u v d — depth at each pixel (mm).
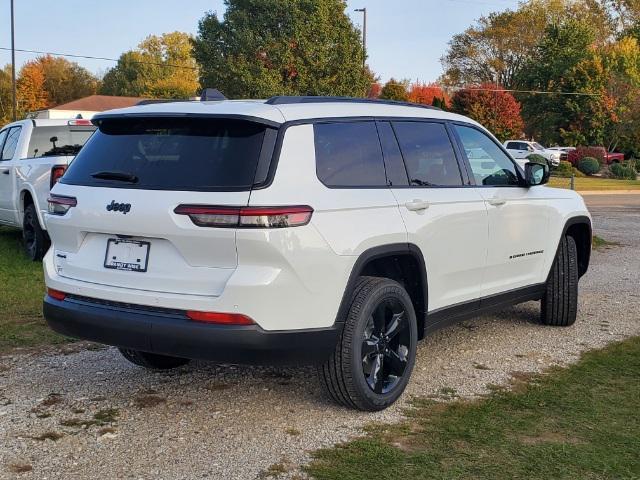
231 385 5121
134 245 4250
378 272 4910
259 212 3908
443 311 5242
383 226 4535
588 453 4035
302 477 3734
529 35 76125
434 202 5016
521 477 3746
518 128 53000
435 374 5406
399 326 4754
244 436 4246
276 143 4141
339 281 4246
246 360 4016
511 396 4926
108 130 4668
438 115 5512
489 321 7059
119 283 4285
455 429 4355
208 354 4020
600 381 5254
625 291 8641
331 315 4242
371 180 4652
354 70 43312
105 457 3955
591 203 25156
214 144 4180
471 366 5605
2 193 10516
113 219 4250
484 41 78250
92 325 4332
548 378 5312
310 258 4082
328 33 42094
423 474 3766
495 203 5652
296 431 4320
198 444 4133
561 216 6602
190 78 87000
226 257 3971
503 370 5508
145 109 4465
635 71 55500
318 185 4246
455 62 79875
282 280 3988
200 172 4094
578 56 59969
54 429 4320
